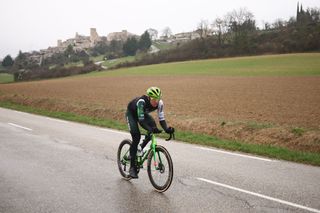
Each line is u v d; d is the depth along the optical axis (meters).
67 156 9.03
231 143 10.56
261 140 11.48
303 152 9.38
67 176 7.25
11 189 6.41
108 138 11.70
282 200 5.70
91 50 178.50
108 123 15.45
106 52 167.75
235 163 8.23
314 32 90.62
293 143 10.80
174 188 6.41
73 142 10.95
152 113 18.19
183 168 7.77
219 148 10.13
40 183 6.77
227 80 41.91
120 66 101.75
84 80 59.84
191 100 24.00
